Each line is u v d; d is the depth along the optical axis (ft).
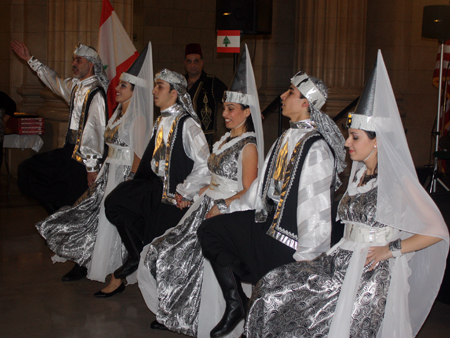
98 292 12.26
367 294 7.19
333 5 23.67
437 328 10.84
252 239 8.72
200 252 10.05
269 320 7.36
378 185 7.06
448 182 20.01
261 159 9.81
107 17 14.97
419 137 26.58
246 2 16.74
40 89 24.72
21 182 14.30
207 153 10.89
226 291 8.86
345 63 24.03
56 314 11.19
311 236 7.79
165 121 11.21
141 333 10.46
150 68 12.07
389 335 7.22
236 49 16.96
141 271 10.41
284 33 28.27
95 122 13.21
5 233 16.80
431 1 25.66
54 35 20.57
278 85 28.50
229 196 9.90
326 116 8.32
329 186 7.94
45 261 14.61
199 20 28.17
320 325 7.23
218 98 18.51
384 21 25.67
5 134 20.56
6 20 24.56
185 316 9.80
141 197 11.28
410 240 7.06
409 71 26.04
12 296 12.08
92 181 13.28
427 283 7.80
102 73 13.89
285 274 7.51
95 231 12.85
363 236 7.36
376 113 7.10
